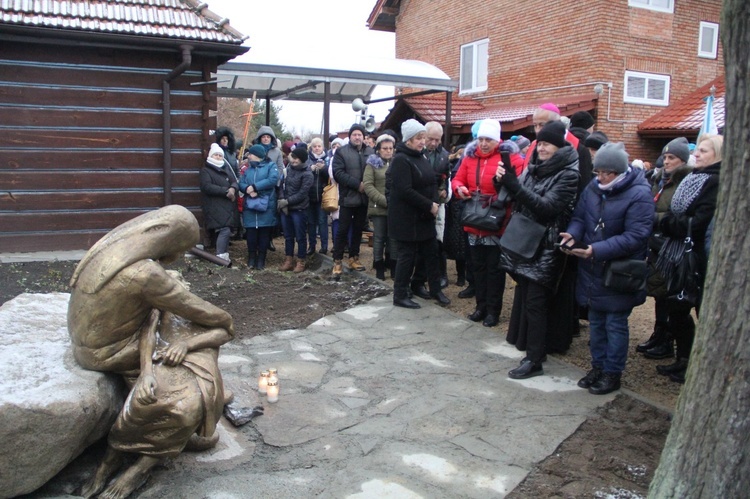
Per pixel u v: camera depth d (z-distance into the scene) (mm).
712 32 15188
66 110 7902
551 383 4594
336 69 12383
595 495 3166
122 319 3055
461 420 3975
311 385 4527
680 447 2449
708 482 2354
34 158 7816
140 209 8391
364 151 8102
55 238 8000
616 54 13969
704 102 14094
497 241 5746
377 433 3787
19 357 3262
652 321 6570
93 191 8133
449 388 4492
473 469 3387
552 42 14977
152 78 8258
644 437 3816
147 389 2926
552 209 4461
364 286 7387
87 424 2906
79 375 3068
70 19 7488
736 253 2289
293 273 8125
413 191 6121
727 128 2316
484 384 4570
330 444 3645
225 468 3369
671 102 14812
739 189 2273
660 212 5078
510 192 4516
